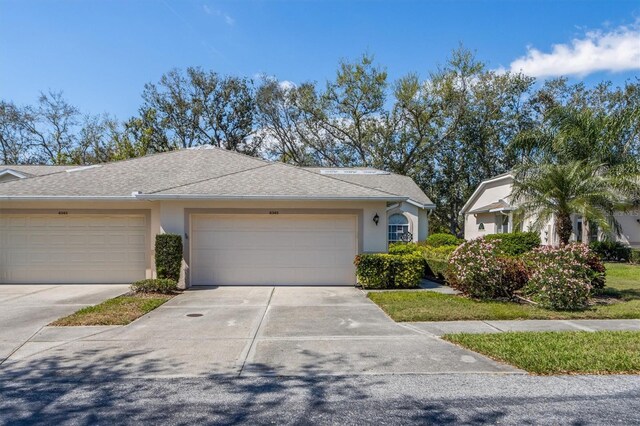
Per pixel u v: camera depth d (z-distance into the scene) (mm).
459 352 6035
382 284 11930
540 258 9922
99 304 9414
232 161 16484
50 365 5527
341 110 33562
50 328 7375
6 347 6305
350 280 12656
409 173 33969
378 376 5105
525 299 9883
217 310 8992
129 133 34406
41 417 4051
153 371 5289
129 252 12938
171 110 36594
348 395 4543
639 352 5816
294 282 12602
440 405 4281
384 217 12633
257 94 37375
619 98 27828
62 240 12922
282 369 5359
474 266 9844
